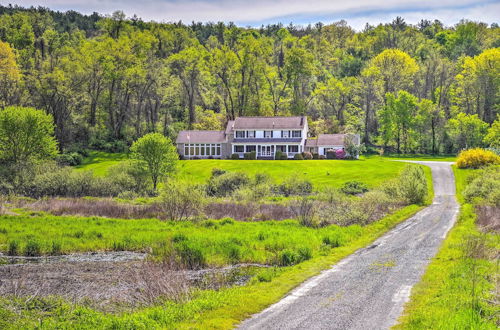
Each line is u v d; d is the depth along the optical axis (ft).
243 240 88.79
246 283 62.90
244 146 300.40
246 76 354.95
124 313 49.16
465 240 86.12
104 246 88.53
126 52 313.32
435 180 218.38
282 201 160.56
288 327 42.78
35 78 281.95
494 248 76.89
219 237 90.38
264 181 188.24
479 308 46.16
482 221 111.65
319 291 55.42
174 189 122.83
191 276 68.69
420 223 117.08
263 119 305.53
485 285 54.75
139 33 348.18
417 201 161.68
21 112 204.23
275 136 299.79
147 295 55.36
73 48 341.21
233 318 45.57
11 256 82.17
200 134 305.12
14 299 55.26
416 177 182.80
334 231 99.35
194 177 229.45
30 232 96.73
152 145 188.34
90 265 75.51
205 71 340.18
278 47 497.46
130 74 307.99
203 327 42.70
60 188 172.96
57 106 292.61
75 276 68.54
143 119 340.80
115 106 324.19
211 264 75.15
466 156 242.78
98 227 105.70
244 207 140.15
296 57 354.33
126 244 88.99
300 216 116.98
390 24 574.15
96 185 177.27
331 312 47.26
